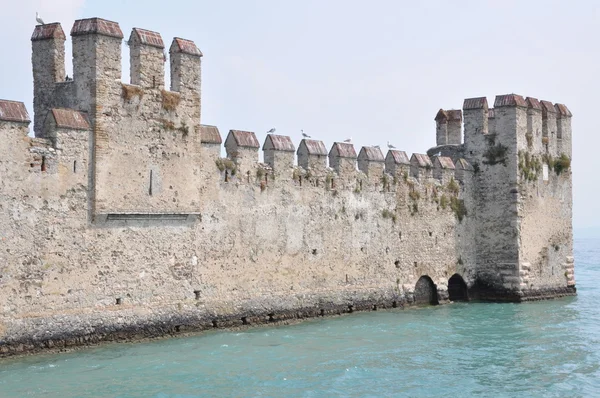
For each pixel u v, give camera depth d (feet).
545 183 200.85
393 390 106.01
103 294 120.78
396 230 175.42
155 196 127.54
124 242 123.75
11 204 109.91
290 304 152.05
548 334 147.33
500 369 119.03
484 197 194.90
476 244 195.11
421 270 181.16
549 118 203.41
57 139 115.24
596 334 147.43
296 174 154.20
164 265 129.70
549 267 201.57
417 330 148.77
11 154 110.01
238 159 143.23
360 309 166.91
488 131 199.82
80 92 120.67
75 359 112.78
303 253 155.33
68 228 116.37
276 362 117.80
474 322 159.94
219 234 139.33
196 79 134.41
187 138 132.57
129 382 103.19
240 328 141.79
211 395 99.66
